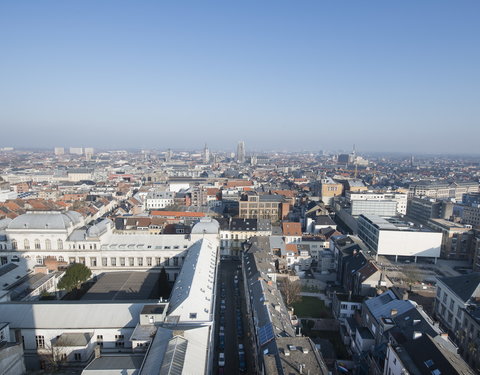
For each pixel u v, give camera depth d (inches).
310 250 7613.2
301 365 2815.0
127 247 6284.5
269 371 2800.2
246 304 5182.1
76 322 3693.4
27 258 6195.9
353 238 7160.4
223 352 4151.1
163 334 3302.2
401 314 3735.2
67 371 3464.6
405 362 2947.8
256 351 3649.1
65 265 6092.5
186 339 3134.8
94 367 3002.0
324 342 4045.3
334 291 5718.5
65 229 6195.9
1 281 4722.0
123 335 3681.1
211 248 6087.6
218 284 6195.9
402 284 6279.5
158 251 6264.8
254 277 4960.6
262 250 6309.1
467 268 7583.7
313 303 5526.6
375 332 3848.4
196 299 3964.1
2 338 3368.6
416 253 7819.9
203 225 6668.3
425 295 5733.3
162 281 5255.9
